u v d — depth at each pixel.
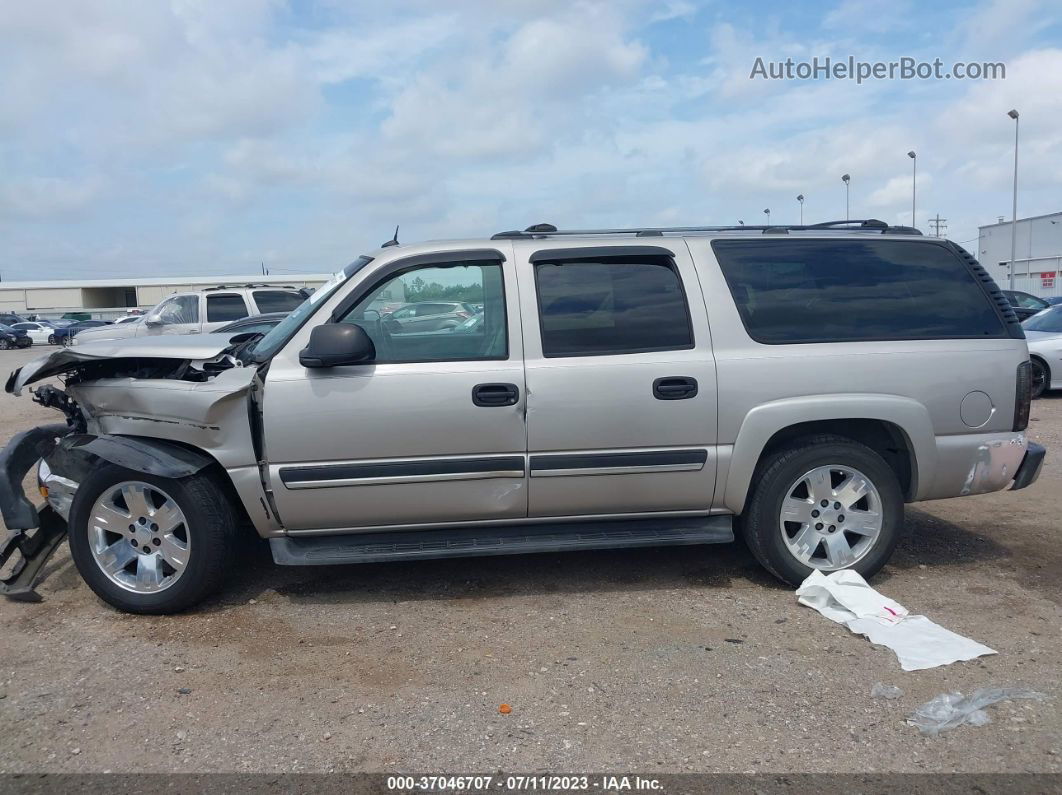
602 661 3.81
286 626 4.25
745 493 4.47
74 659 3.92
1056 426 9.43
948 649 3.84
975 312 4.66
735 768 3.00
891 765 3.01
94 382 4.44
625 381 4.30
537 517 4.45
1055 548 5.31
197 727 3.33
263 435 4.20
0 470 4.53
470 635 4.11
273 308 16.09
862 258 4.67
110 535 4.46
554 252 4.44
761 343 4.44
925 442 4.49
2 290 73.00
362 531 4.40
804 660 3.80
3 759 3.13
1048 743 3.12
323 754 3.13
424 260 4.41
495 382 4.24
